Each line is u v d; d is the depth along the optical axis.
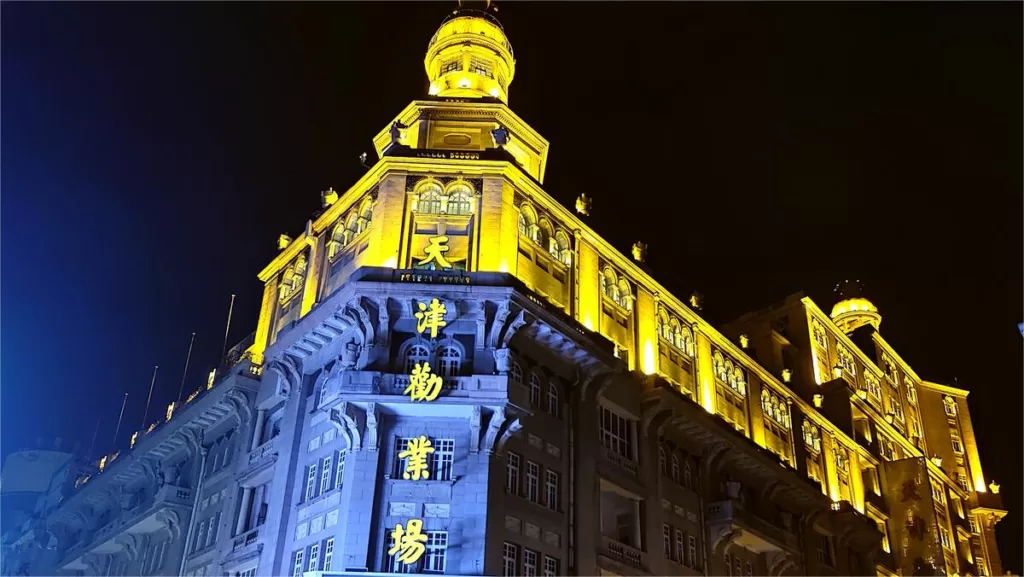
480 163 40.12
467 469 33.03
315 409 38.84
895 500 65.00
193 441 50.28
